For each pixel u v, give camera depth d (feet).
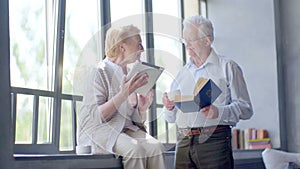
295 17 17.57
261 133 17.75
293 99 17.56
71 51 12.41
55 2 12.09
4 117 7.29
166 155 9.34
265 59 18.06
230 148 9.51
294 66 17.57
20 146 10.43
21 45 10.89
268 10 18.08
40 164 7.70
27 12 11.14
